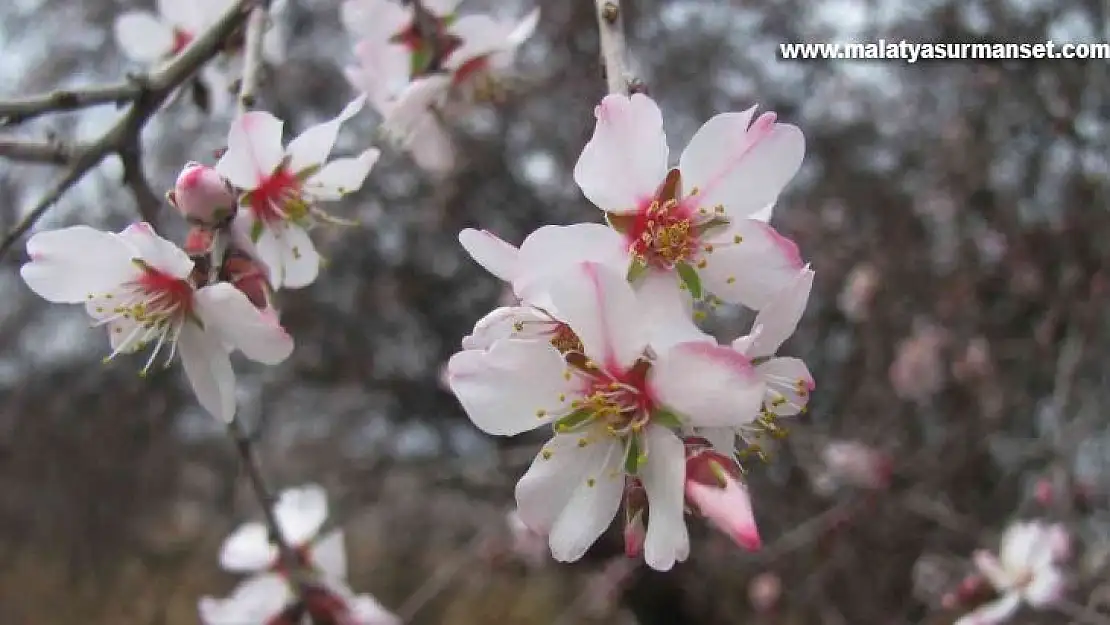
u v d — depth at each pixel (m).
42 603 8.57
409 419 6.51
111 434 6.59
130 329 1.68
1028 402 4.88
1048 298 4.80
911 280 5.27
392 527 6.82
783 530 5.06
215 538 8.52
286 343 1.64
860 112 5.58
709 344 1.28
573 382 1.34
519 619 7.91
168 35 2.47
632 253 1.37
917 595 4.75
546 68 5.55
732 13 5.65
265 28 1.96
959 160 4.85
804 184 5.69
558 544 1.34
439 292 6.30
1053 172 4.93
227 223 1.68
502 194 5.91
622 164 1.39
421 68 2.27
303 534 2.71
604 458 1.35
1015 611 3.19
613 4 1.52
